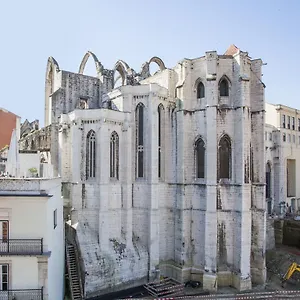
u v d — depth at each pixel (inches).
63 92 2044.8
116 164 1690.5
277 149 2827.3
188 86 1760.6
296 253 2075.5
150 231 1658.5
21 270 970.1
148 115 1707.7
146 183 1694.1
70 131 1720.0
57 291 1222.3
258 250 1704.0
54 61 2209.6
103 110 1608.0
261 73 1756.9
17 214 978.7
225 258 1654.8
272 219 2235.5
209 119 1668.3
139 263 1628.9
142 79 2223.2
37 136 2209.6
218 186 1669.5
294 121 3031.5
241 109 1652.3
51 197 1036.5
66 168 1734.7
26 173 1566.2
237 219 1636.3
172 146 1795.0
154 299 1396.4
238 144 1658.5
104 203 1578.5
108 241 1576.0
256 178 1743.4
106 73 2236.7
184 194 1720.0
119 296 1512.1
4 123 1396.4
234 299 1469.0
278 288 1635.1
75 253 1536.7
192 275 1684.3
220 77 1705.2
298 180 3038.9
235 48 1943.9
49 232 1023.6
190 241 1715.1
